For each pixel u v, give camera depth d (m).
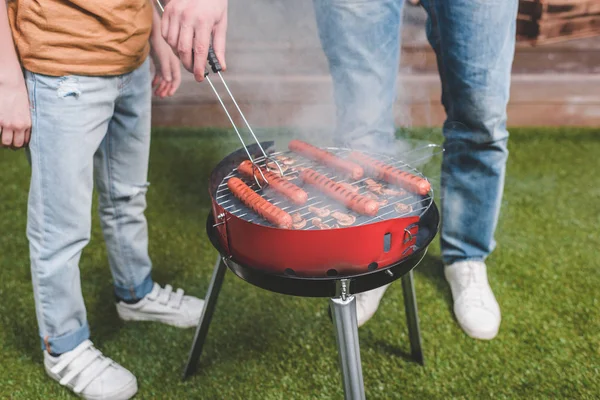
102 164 1.42
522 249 1.95
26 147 1.25
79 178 1.22
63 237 1.26
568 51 2.69
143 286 1.62
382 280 1.03
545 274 1.82
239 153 1.30
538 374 1.44
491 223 1.67
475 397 1.38
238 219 1.00
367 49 1.54
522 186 2.34
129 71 1.24
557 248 1.94
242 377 1.46
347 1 1.47
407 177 1.12
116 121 1.36
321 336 1.60
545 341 1.54
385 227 0.98
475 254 1.73
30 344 1.57
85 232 1.30
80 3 1.08
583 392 1.38
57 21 1.08
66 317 1.35
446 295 1.75
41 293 1.30
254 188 1.20
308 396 1.39
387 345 1.55
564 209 2.17
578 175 2.41
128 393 1.40
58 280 1.29
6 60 1.09
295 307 1.73
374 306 1.65
